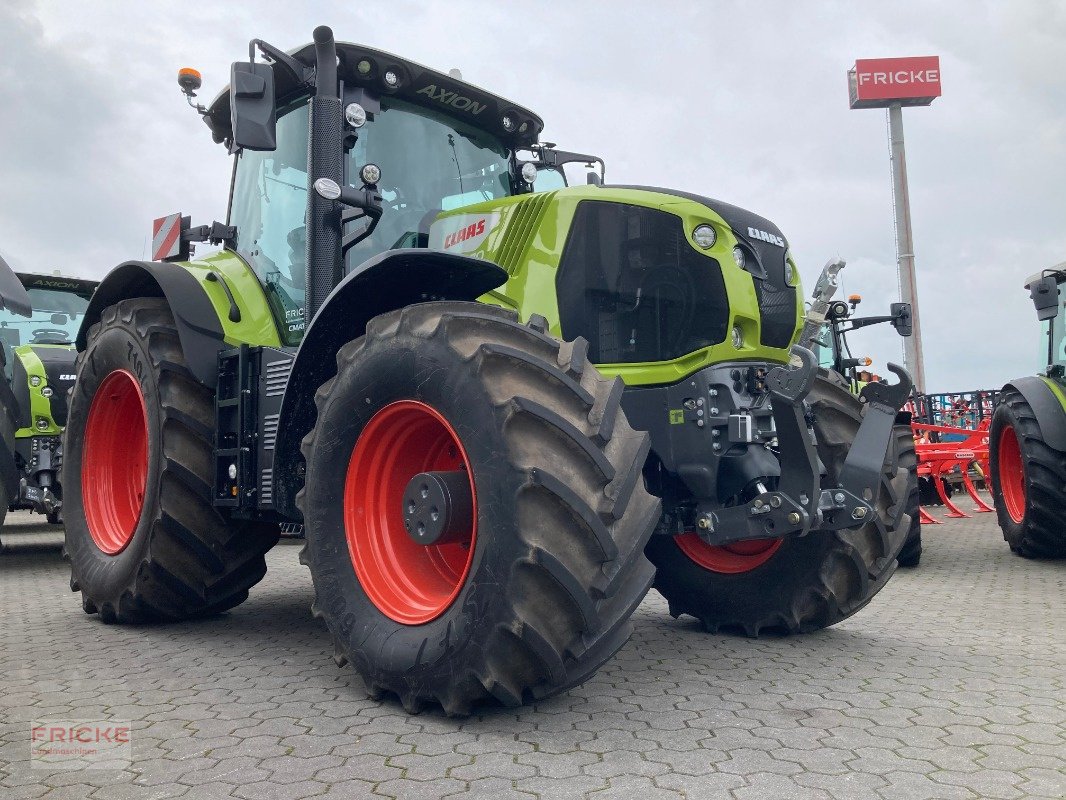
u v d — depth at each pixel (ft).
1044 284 22.11
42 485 24.27
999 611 14.19
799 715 8.21
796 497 9.24
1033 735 7.59
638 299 10.41
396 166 12.48
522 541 7.32
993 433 22.57
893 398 10.20
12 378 24.14
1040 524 19.94
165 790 6.42
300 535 12.01
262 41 11.44
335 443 9.35
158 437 12.35
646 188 10.84
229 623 13.51
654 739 7.49
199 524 12.35
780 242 10.85
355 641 8.80
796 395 9.06
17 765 6.98
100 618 13.97
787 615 11.75
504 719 8.08
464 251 11.59
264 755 7.14
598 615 7.48
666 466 10.09
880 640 11.84
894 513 11.23
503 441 7.57
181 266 13.58
